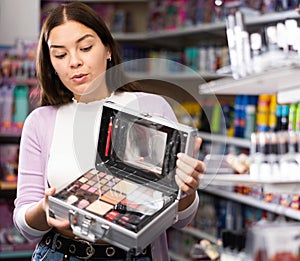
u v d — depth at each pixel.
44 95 1.64
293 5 2.30
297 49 1.58
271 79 1.59
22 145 1.64
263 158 1.84
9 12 3.87
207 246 1.76
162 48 5.16
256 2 3.25
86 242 1.54
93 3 5.04
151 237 1.22
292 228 1.17
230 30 1.81
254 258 1.15
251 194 3.46
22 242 3.79
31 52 3.82
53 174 1.53
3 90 3.79
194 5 4.34
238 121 3.49
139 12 5.18
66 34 1.42
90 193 1.29
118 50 1.61
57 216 1.29
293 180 1.57
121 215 1.22
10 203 3.80
